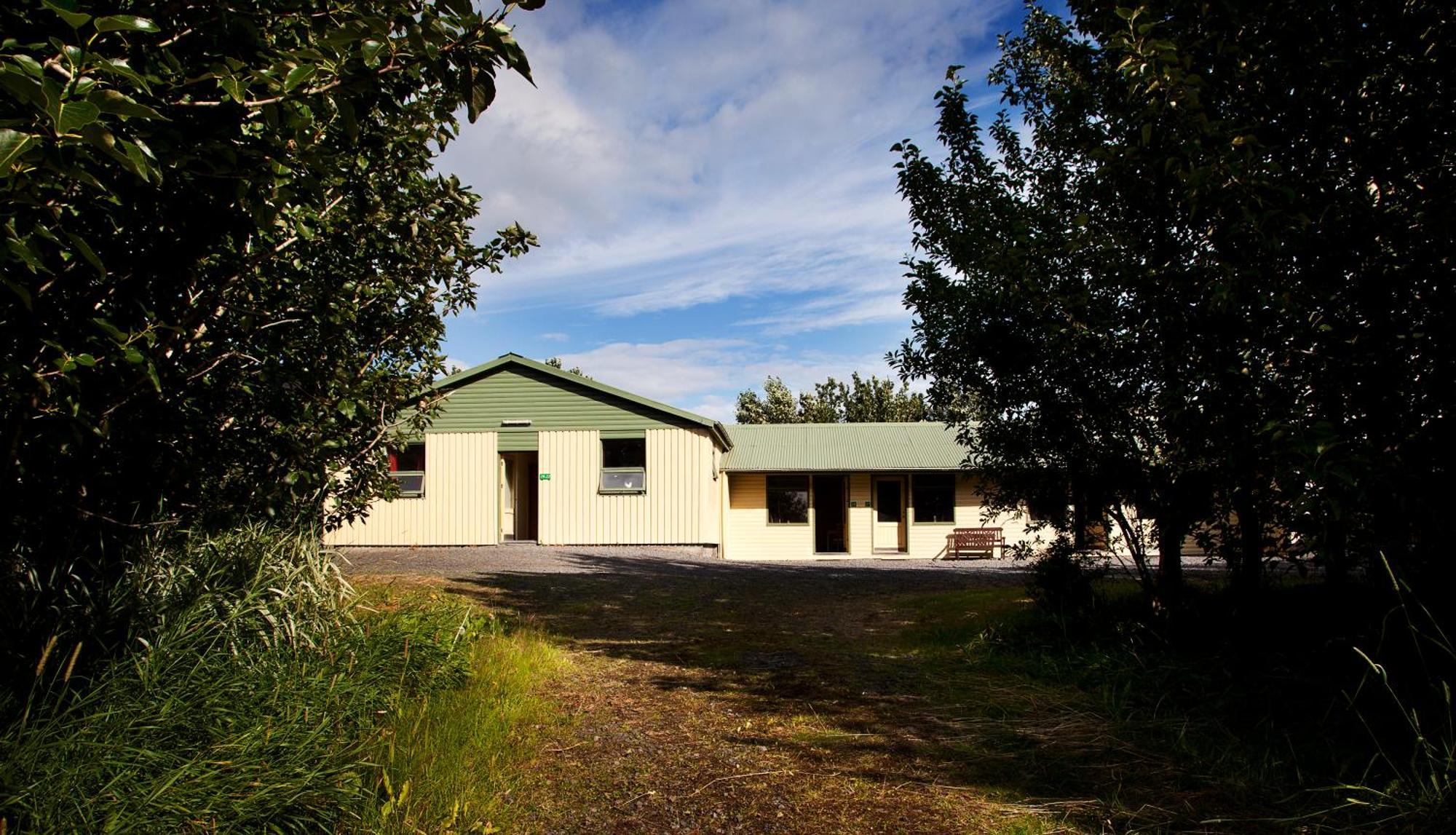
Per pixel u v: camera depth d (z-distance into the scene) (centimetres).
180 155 206
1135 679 529
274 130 238
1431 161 350
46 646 319
